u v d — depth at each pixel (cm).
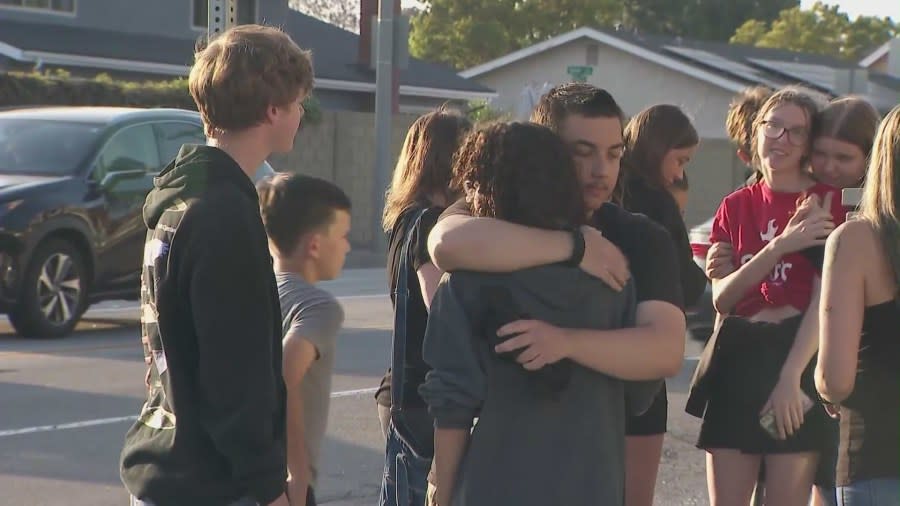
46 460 724
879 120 449
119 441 771
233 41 317
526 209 304
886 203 331
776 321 438
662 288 323
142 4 3117
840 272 333
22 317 1142
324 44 3638
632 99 4138
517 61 4409
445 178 398
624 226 330
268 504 296
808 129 450
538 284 303
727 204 470
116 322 1309
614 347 303
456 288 307
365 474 707
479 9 6450
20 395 898
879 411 333
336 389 934
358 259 2164
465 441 309
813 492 457
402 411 378
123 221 1209
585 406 306
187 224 297
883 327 333
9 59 2705
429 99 3628
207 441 300
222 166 306
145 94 2086
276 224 382
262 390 295
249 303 296
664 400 449
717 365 445
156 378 312
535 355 297
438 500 314
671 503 664
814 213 434
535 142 308
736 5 7994
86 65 2756
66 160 1196
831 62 4928
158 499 302
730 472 445
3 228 1109
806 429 432
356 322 1305
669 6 7812
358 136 2483
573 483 302
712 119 3956
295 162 2398
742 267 444
